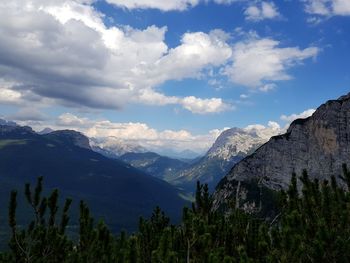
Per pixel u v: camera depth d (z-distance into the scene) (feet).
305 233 90.79
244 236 105.60
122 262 99.45
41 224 86.17
